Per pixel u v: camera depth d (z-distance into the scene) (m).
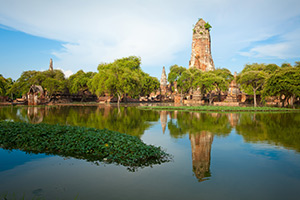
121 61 62.22
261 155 8.77
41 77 55.78
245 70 65.12
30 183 5.93
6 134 10.62
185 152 9.17
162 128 15.42
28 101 46.47
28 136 10.14
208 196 5.26
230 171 6.97
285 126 16.80
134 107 41.81
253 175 6.65
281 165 7.57
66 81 62.19
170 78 63.03
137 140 9.87
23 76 57.03
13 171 6.80
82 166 7.27
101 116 23.20
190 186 5.81
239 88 62.97
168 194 5.34
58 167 7.17
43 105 44.72
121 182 6.02
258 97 62.72
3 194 5.27
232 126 16.69
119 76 48.53
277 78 38.34
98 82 49.47
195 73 59.00
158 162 7.79
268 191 5.58
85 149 8.67
